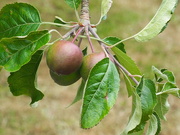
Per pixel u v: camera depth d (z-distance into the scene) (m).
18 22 0.62
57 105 2.05
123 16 3.00
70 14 2.80
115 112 2.06
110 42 0.65
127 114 2.05
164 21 0.62
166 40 2.88
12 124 1.87
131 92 0.64
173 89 0.65
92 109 0.56
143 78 0.57
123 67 0.60
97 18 2.60
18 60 0.58
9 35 0.62
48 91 2.14
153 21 0.63
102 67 0.57
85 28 0.62
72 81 0.65
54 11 2.77
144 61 2.57
